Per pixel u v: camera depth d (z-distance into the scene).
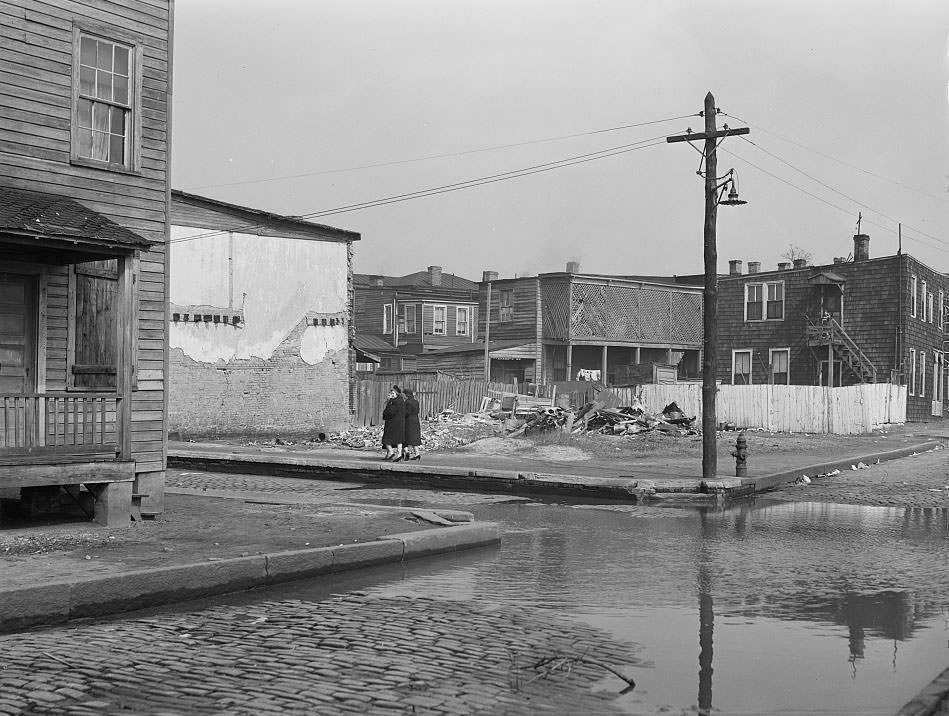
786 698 6.87
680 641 8.40
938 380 55.53
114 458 13.67
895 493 21.08
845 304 49.09
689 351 58.09
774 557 12.82
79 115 14.22
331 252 35.44
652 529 15.70
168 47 15.39
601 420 34.72
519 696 6.74
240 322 32.72
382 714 6.23
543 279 53.41
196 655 7.64
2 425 13.75
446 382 40.09
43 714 6.16
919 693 6.46
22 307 14.04
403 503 19.27
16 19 13.43
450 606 9.65
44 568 10.04
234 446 30.39
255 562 10.60
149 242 13.52
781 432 40.44
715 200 21.47
